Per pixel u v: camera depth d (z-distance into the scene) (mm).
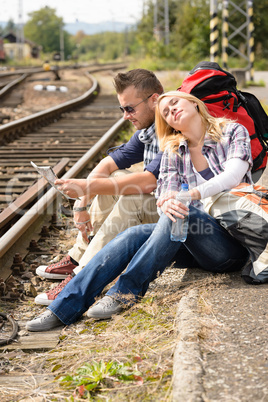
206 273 5609
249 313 4387
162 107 5293
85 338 4691
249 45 36375
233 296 4789
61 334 4852
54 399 3760
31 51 149375
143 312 4961
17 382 4109
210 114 5652
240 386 3307
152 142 5758
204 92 5730
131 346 4316
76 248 6008
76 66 69438
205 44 53094
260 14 66438
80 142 16047
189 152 5363
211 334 4062
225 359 3658
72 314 4992
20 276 6363
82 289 4988
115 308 4984
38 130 18438
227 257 5242
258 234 4902
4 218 7758
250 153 5250
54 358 4441
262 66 58031
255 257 5016
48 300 5445
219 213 5082
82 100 26391
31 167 12438
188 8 67938
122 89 5664
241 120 5797
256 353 3707
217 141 5266
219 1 63875
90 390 3734
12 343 4734
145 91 5637
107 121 20484
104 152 14445
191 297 4828
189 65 50875
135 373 3785
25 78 40625
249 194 5027
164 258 4973
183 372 3480
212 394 3244
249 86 33562
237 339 3945
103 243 5457
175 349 3922
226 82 5785
